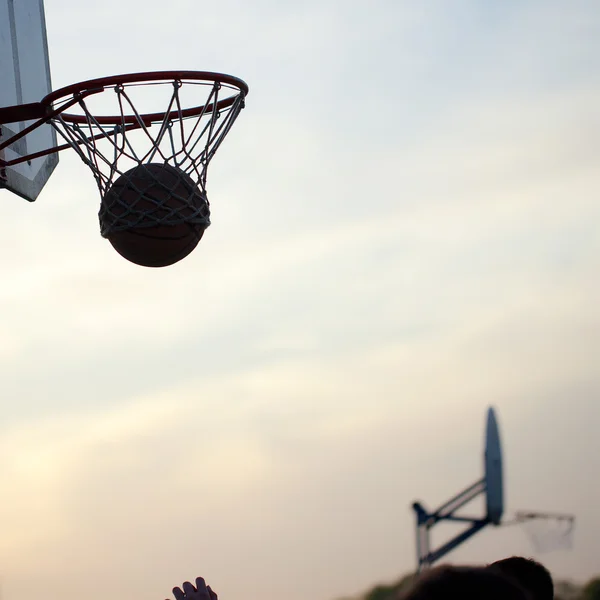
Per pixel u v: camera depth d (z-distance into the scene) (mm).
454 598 1187
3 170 5395
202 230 4895
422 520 10188
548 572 2248
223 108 5336
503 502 10102
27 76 5938
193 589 2133
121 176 4727
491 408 10602
